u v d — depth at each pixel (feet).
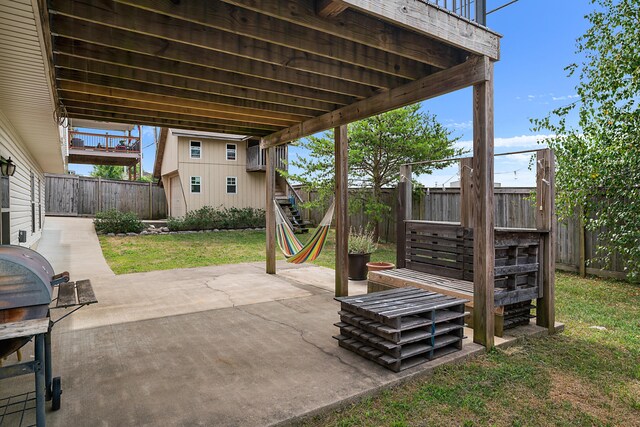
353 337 10.29
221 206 50.55
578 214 20.43
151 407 7.32
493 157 10.50
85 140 53.26
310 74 12.71
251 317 13.26
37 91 10.89
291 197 47.96
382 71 11.46
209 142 49.57
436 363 9.32
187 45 10.42
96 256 26.63
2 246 7.85
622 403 7.72
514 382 8.55
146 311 13.92
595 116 15.37
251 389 8.04
